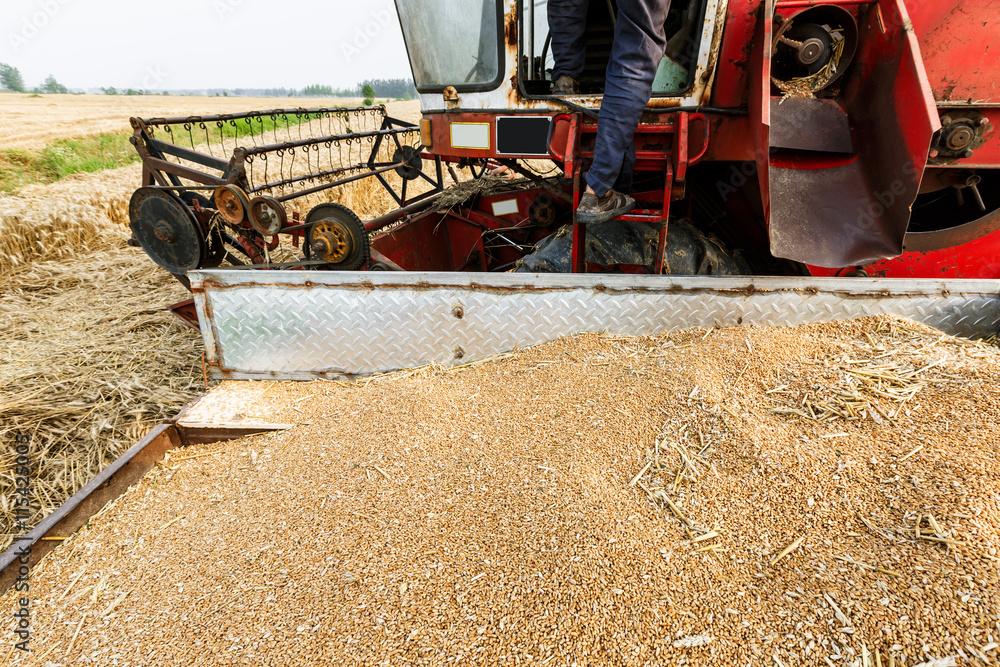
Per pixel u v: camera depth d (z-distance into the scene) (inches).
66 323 178.7
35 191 392.2
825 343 91.2
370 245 142.1
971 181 113.0
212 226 149.8
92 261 255.6
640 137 114.2
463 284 100.3
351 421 94.5
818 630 52.1
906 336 89.4
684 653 52.5
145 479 89.7
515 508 71.6
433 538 69.3
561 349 101.9
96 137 768.9
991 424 68.1
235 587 66.8
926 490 62.0
